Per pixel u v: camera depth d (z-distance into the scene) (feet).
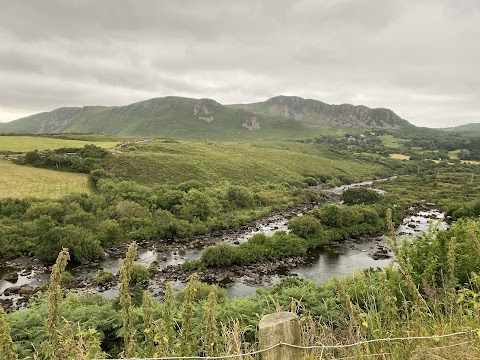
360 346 12.90
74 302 55.77
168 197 198.29
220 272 115.85
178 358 11.28
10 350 11.07
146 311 13.55
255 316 43.34
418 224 185.88
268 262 125.39
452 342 13.33
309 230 148.87
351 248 144.15
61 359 12.07
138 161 282.56
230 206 213.25
